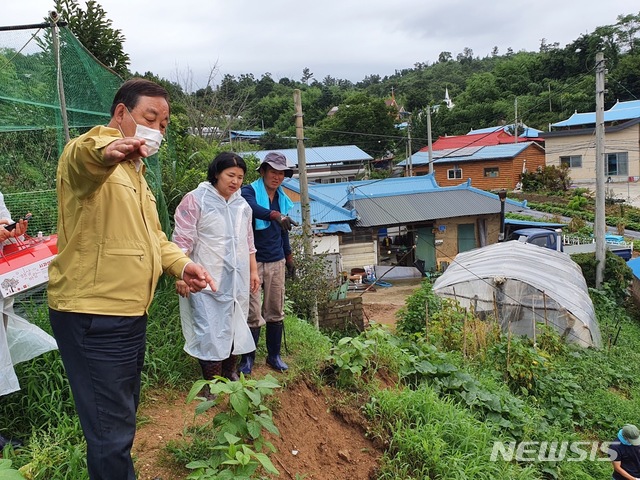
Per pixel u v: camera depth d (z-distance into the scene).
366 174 37.22
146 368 3.96
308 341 5.62
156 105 2.26
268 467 2.73
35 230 4.86
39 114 5.20
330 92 58.69
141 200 2.32
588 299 12.43
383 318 15.47
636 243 24.75
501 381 7.62
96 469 2.17
